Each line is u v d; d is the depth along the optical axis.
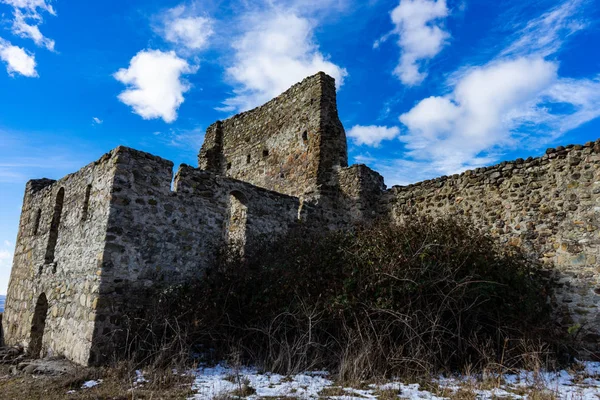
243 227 10.70
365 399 5.11
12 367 8.02
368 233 8.02
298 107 14.70
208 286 8.41
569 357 7.38
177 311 7.86
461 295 6.51
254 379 6.19
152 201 8.69
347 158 13.88
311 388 5.64
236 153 17.33
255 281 8.58
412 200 11.62
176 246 8.91
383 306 6.64
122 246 8.05
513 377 6.12
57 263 9.88
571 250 8.24
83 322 7.83
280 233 11.21
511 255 8.51
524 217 9.12
